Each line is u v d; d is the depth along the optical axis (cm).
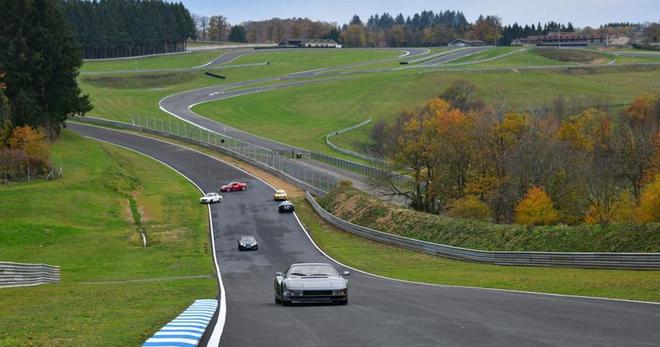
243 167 11244
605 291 2506
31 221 7056
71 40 11269
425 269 4588
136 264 5541
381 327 1555
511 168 7575
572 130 9062
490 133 8294
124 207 8350
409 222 6644
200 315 1788
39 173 8962
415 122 8575
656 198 6284
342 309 2045
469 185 8012
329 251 6116
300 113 17912
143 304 2303
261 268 5294
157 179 10125
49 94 10988
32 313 1959
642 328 1473
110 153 10769
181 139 13225
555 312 1806
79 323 1644
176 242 6662
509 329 1475
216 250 6366
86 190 8612
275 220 7856
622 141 8412
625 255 3600
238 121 16538
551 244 4566
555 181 7356
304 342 1340
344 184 8738
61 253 6006
